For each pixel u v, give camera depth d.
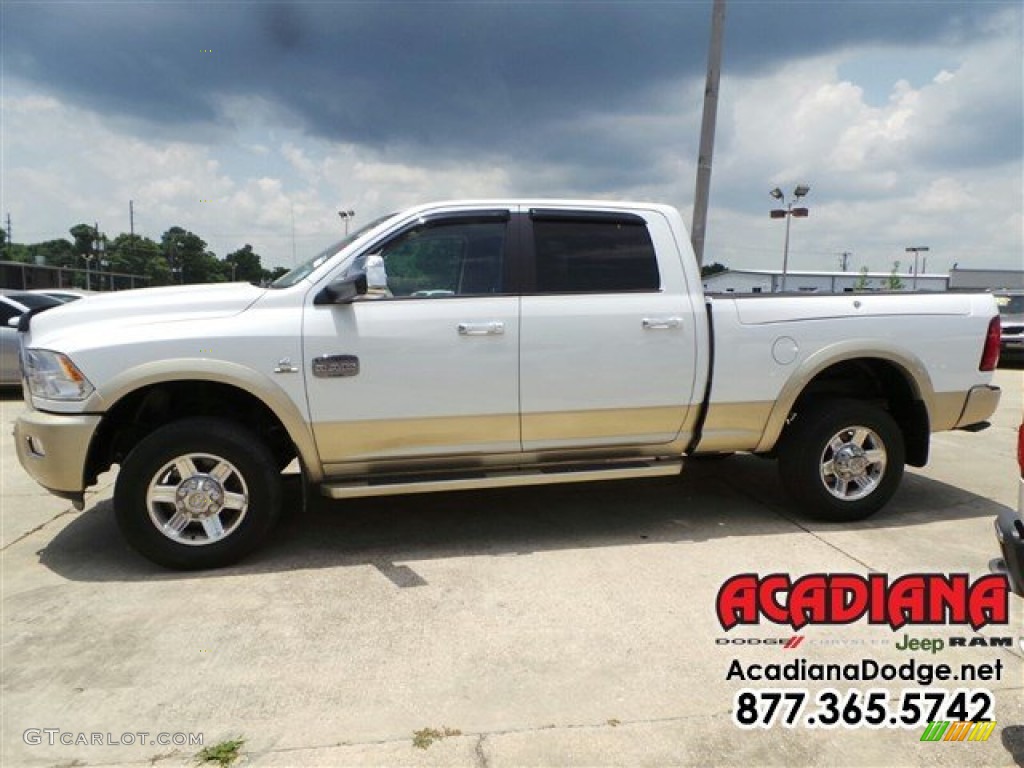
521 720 2.49
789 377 4.31
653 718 2.51
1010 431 7.71
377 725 2.47
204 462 3.78
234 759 2.31
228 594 3.50
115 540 4.28
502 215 4.07
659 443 4.34
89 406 3.58
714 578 3.67
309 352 3.75
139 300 3.83
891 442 4.43
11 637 3.09
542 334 3.98
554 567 3.81
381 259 3.65
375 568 3.81
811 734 2.43
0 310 9.77
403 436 3.94
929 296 4.53
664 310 4.14
